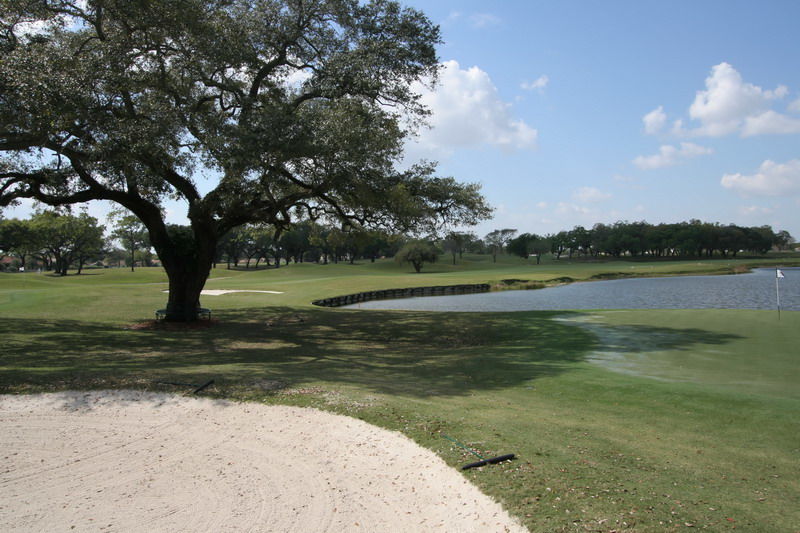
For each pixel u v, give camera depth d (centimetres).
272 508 529
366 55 1831
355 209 2180
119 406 816
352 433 704
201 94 1877
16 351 1355
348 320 2344
